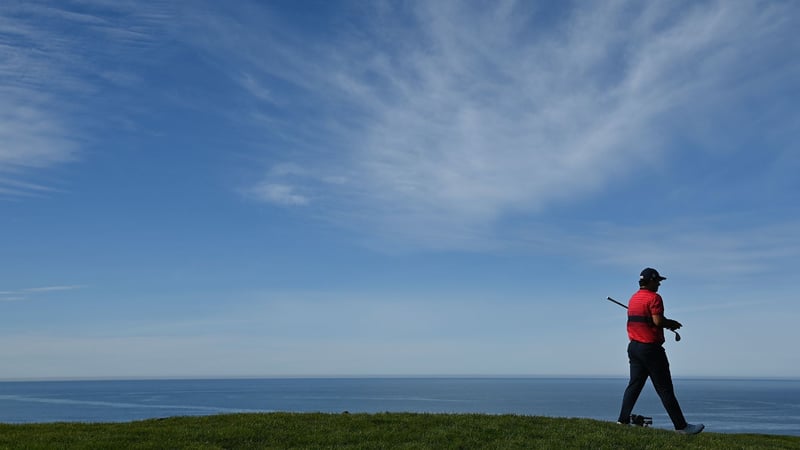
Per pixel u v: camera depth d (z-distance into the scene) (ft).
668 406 43.80
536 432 44.32
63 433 43.06
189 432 43.21
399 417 50.08
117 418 418.72
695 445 41.32
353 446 40.40
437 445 40.86
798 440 57.57
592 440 41.88
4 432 43.73
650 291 44.19
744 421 394.93
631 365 45.19
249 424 46.37
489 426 45.60
